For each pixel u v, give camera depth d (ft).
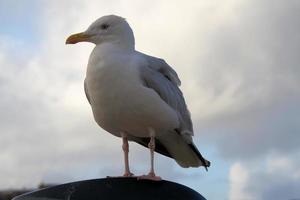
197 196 3.32
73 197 3.18
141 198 3.22
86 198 3.19
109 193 3.22
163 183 3.36
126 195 3.24
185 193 3.30
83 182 3.27
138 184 3.31
